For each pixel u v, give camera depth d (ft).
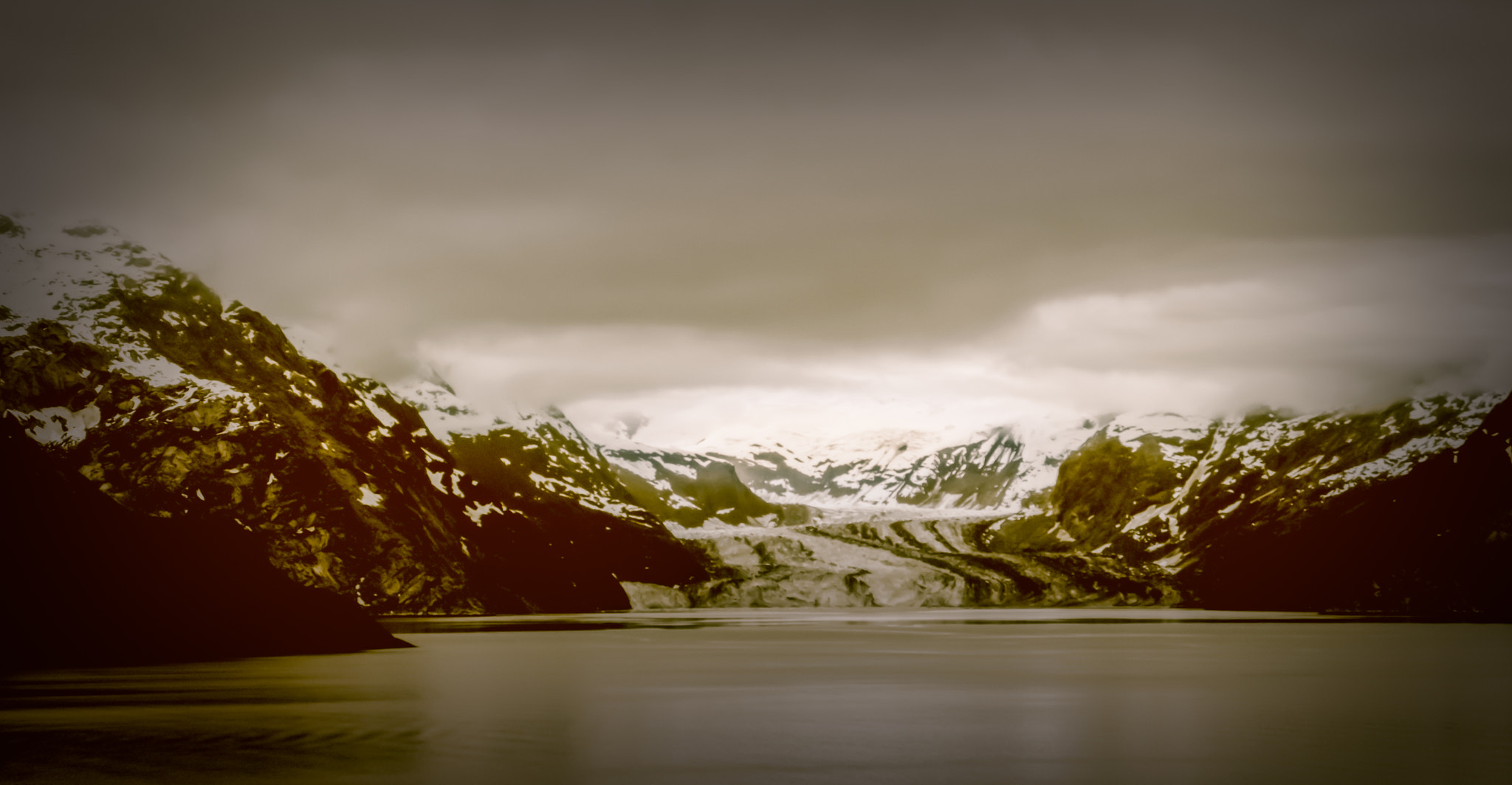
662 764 133.69
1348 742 148.05
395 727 162.20
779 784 122.52
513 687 222.69
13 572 276.62
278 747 143.13
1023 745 147.13
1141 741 149.59
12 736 151.33
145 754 137.59
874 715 178.91
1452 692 209.05
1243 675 248.93
